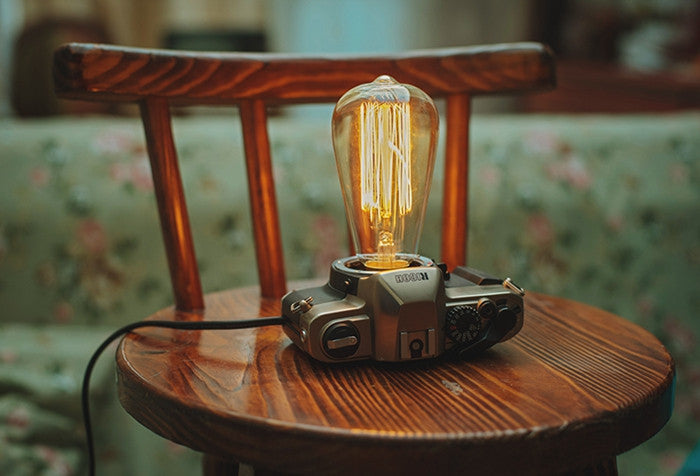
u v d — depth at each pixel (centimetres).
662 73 183
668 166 120
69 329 106
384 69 70
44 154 111
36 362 93
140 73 63
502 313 55
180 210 67
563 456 47
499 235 113
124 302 107
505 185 116
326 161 115
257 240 70
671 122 127
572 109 207
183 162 112
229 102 70
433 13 285
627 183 118
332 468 46
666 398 52
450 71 70
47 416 88
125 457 96
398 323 52
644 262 115
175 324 60
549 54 69
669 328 112
